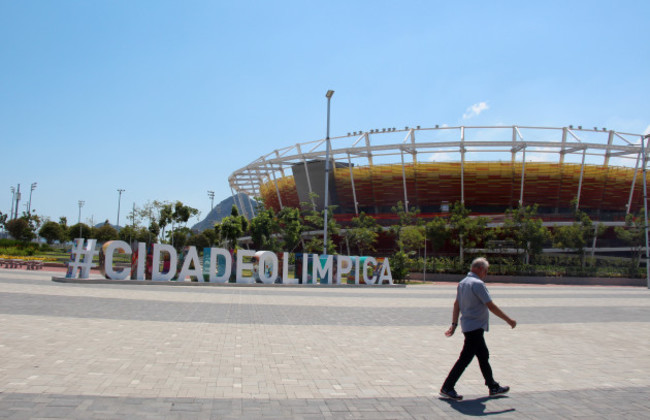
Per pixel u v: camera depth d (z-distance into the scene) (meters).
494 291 34.94
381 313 17.62
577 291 37.72
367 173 67.19
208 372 7.87
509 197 65.25
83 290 21.86
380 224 64.81
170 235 67.19
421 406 6.44
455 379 6.87
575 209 62.53
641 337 13.16
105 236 84.25
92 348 9.25
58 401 5.99
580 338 12.81
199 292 24.28
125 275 28.52
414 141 62.41
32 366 7.69
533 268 57.28
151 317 14.09
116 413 5.65
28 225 84.94
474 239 57.06
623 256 70.12
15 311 13.83
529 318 17.20
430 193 65.88
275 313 16.52
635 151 61.81
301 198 72.81
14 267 42.16
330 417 5.84
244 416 5.75
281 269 34.03
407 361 9.34
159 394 6.50
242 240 84.25
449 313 18.25
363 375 8.10
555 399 6.95
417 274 58.25
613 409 6.47
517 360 9.80
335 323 14.55
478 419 5.93
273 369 8.29
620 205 68.06
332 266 36.25
